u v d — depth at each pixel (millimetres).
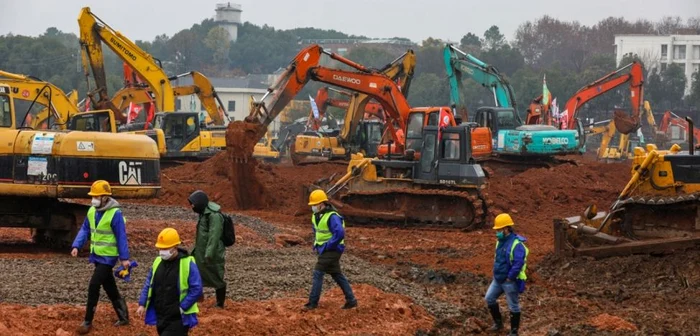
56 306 13328
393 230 26328
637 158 20891
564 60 129125
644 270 18734
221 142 43125
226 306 13984
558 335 13734
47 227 19547
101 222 12461
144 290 10648
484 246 23094
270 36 171250
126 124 42531
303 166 43250
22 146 18828
